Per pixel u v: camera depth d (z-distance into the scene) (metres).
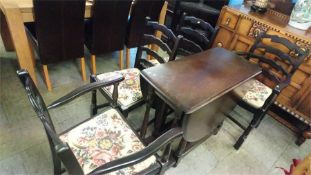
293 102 1.88
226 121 1.99
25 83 0.77
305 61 1.70
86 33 2.07
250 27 1.99
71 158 0.65
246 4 2.35
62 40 1.70
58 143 0.64
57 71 2.18
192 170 1.51
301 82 1.79
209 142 1.75
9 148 1.41
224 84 1.19
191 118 1.03
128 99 1.41
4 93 1.79
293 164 1.70
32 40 1.83
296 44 1.72
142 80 1.19
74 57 1.90
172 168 1.49
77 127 1.12
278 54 1.67
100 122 1.17
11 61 2.16
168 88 1.07
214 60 1.43
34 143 1.47
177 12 2.75
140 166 1.00
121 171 0.96
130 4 1.89
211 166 1.57
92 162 0.98
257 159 1.69
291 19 1.88
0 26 2.04
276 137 1.93
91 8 1.77
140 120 1.83
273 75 1.68
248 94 1.63
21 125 1.57
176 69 1.23
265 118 2.13
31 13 1.52
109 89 1.44
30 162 1.36
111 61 2.52
